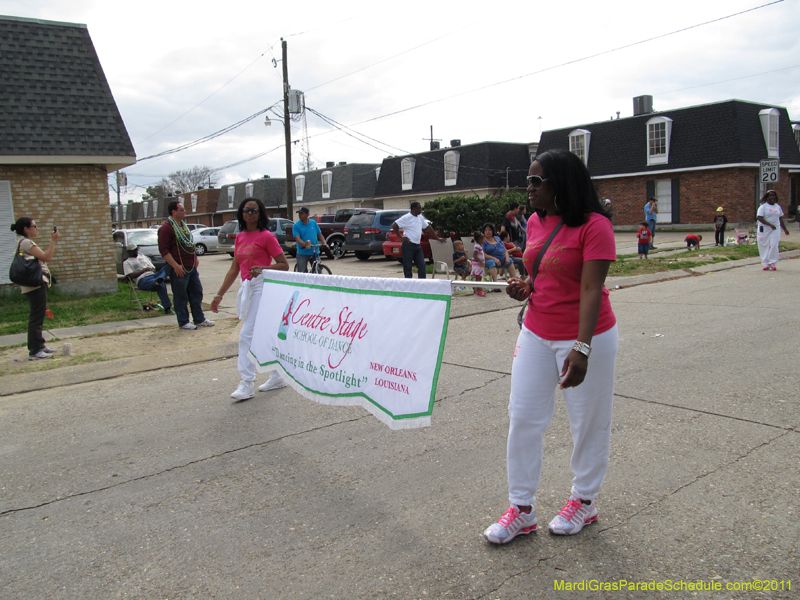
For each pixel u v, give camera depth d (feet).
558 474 11.68
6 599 8.57
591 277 8.05
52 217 40.60
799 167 101.65
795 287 33.04
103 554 9.67
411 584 8.44
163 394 18.66
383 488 11.48
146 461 13.41
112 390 19.45
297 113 84.12
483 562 8.87
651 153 100.12
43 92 40.50
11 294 39.65
